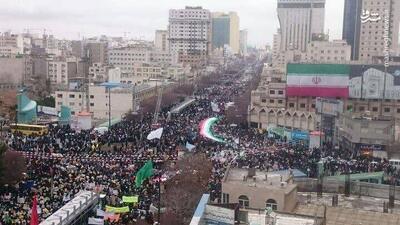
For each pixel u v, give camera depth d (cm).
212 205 4219
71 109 17350
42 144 10631
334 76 15862
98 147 10488
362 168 9156
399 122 12312
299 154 10306
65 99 17925
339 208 4622
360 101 15875
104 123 14750
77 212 6412
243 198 4666
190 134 12206
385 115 15438
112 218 6334
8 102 18938
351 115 12788
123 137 11625
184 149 10281
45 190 7394
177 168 8538
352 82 15788
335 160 9875
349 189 5156
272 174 5328
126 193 7356
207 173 8181
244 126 15262
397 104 15575
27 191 7388
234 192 4697
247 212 4178
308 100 16238
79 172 8362
